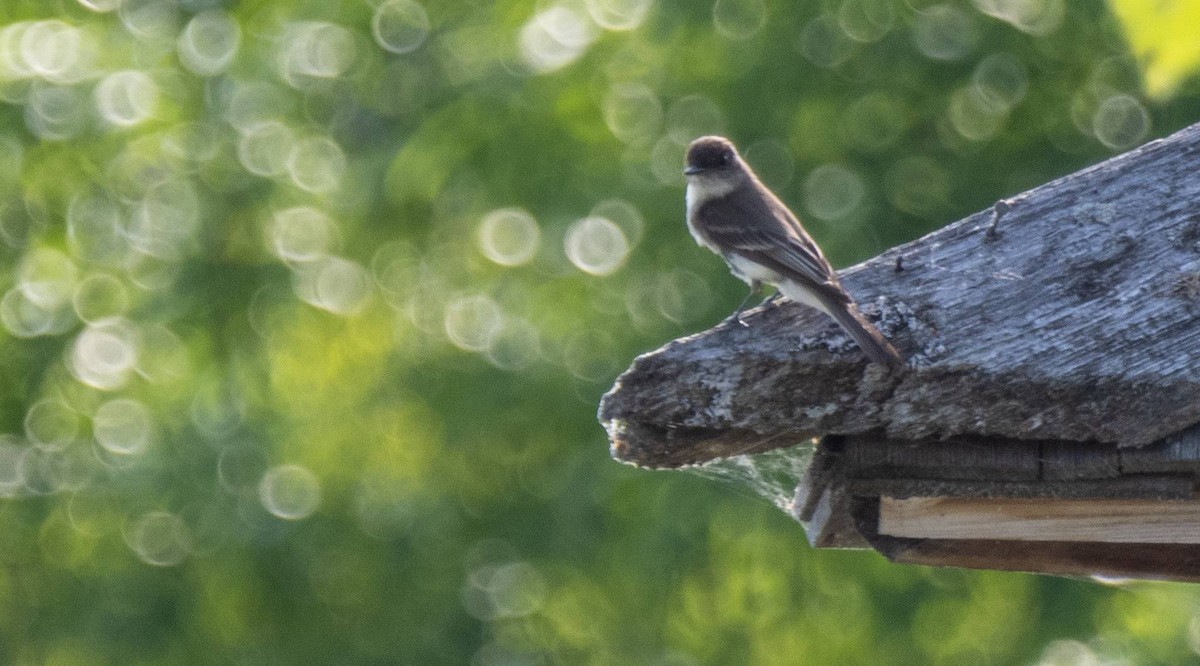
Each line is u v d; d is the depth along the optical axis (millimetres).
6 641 16625
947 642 14586
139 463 16094
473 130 14992
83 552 16844
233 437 15992
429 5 16781
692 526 14312
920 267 6246
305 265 16375
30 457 17047
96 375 16609
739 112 14180
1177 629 14164
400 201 15734
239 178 16438
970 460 5996
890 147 14211
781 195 14039
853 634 14836
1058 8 14406
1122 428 5828
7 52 16719
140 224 16609
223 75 16891
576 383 15086
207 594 15922
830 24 14148
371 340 16891
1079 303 6031
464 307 16047
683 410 5766
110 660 15836
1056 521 6309
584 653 16375
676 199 14445
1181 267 6117
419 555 16125
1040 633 14156
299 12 17016
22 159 16797
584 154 14875
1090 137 14336
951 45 14219
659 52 14625
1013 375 5809
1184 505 6195
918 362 5816
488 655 16328
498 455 15922
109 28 17141
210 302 16281
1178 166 6523
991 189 14148
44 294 17141
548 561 15711
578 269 14781
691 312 14305
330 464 16266
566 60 14961
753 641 15297
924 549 6910
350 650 16031
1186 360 5840
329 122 17141
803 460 7020
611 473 14766
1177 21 6527
